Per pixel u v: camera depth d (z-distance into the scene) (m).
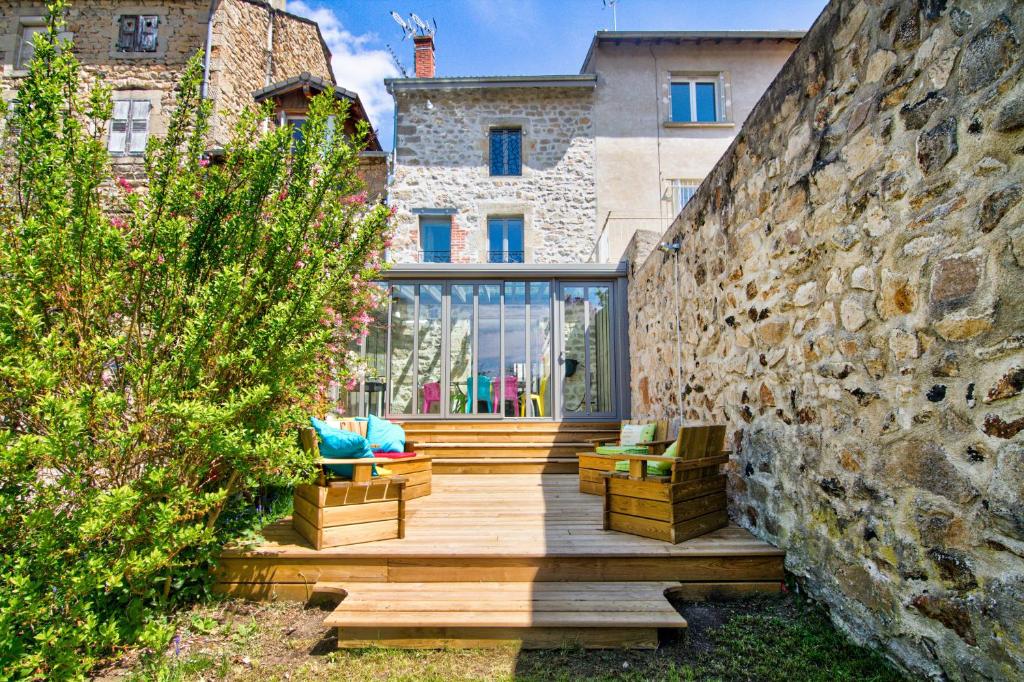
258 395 2.86
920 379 2.13
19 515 2.39
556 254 10.33
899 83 2.29
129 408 2.81
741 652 2.53
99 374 2.76
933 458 2.05
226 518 3.86
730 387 4.01
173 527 2.76
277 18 12.60
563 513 4.21
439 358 7.54
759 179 3.57
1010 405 1.74
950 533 1.97
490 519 4.01
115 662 2.61
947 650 1.97
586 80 10.58
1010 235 1.75
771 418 3.36
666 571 3.14
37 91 2.74
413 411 7.46
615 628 2.60
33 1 10.92
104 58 10.91
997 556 1.78
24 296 2.35
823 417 2.79
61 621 2.38
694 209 4.82
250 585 3.20
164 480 2.73
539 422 7.32
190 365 2.82
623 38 10.59
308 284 3.23
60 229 2.60
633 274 7.24
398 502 3.53
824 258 2.81
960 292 1.94
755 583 3.14
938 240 2.05
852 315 2.56
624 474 3.56
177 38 10.93
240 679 2.45
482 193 10.44
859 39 2.56
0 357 2.37
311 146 3.50
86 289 2.69
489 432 6.94
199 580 3.18
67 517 2.41
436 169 10.46
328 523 3.28
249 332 3.12
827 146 2.81
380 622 2.61
